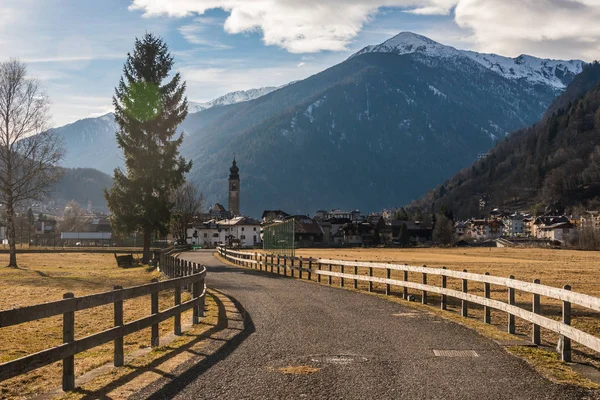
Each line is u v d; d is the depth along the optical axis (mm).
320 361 10484
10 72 51844
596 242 113188
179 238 118188
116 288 10680
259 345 12133
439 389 8516
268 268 42344
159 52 55594
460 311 18250
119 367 10508
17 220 140000
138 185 53312
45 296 27078
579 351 11633
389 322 15344
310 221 166875
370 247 143500
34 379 10562
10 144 52656
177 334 14125
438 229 157875
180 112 55906
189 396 8344
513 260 66938
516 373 9531
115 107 54719
